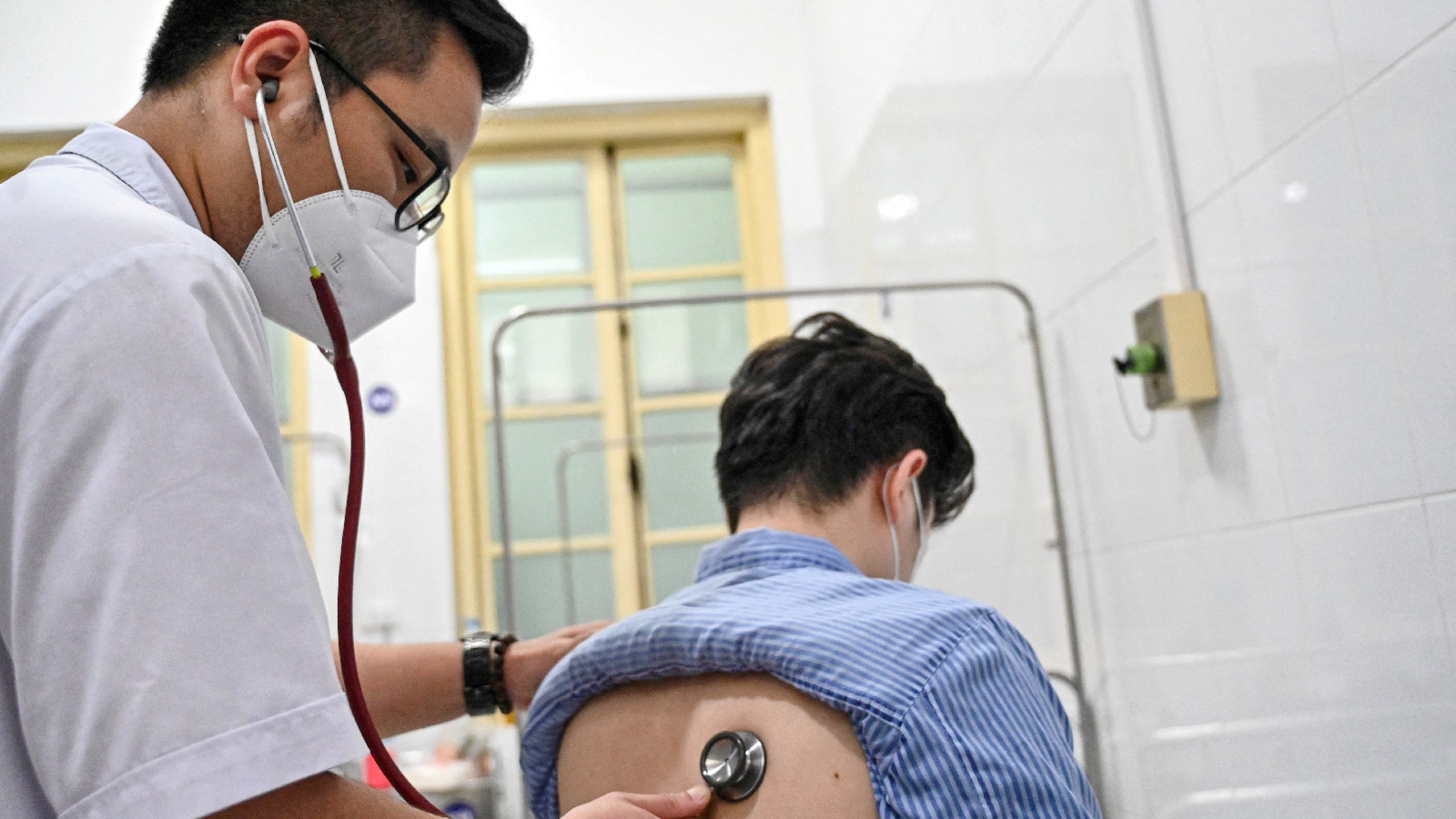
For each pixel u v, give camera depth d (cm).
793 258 355
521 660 110
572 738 90
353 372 77
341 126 79
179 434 59
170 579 57
